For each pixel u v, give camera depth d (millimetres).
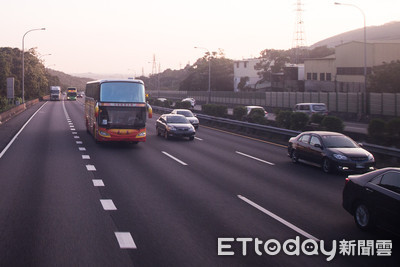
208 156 19531
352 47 63656
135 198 11086
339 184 13562
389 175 8336
